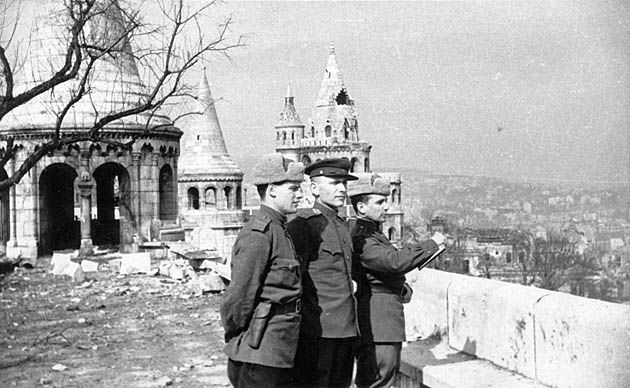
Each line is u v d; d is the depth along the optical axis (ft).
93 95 83.41
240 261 16.94
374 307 19.92
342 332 18.40
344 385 18.98
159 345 35.53
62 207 90.33
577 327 18.62
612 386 17.54
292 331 17.28
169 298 52.90
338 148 155.33
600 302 18.80
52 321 42.16
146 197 87.10
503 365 21.84
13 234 84.33
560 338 19.25
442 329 25.32
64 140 60.34
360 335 19.66
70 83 82.69
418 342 25.58
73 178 90.79
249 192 160.25
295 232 18.47
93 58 59.31
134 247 85.81
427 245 19.36
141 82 88.17
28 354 32.48
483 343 22.85
